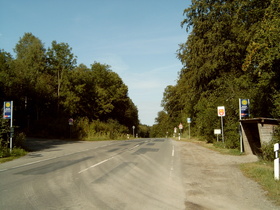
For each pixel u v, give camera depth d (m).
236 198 6.38
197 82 28.80
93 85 56.72
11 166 12.27
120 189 7.35
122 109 72.12
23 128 40.62
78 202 6.09
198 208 5.62
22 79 41.41
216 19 26.19
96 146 24.28
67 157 15.44
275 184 7.41
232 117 18.95
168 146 23.19
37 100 44.12
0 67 35.88
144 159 13.93
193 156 15.16
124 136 54.09
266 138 12.47
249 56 14.43
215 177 8.99
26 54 51.81
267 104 16.06
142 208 5.64
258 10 17.58
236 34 23.88
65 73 49.94
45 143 28.38
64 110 48.03
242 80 19.50
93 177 9.08
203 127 25.08
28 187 7.68
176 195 6.71
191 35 29.22
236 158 13.81
